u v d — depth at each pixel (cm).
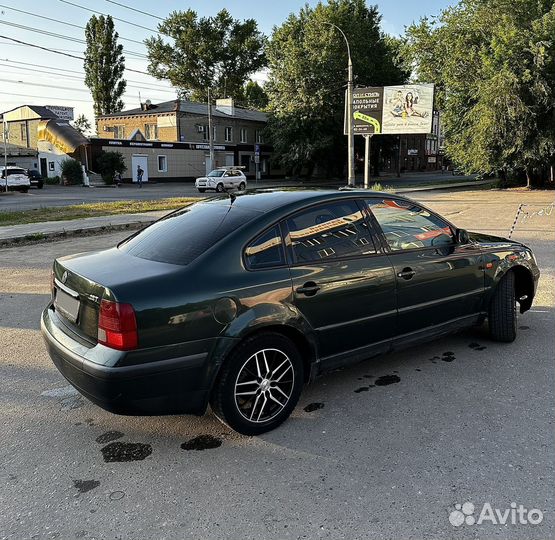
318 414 357
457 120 3212
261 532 242
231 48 6588
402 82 4609
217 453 312
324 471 290
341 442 320
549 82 2723
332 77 4078
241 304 314
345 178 5097
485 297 458
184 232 357
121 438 332
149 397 294
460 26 3089
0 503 266
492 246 470
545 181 3212
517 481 276
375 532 240
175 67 6688
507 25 2812
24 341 518
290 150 4353
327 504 261
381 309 381
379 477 283
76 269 332
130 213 1752
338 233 371
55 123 4278
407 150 7756
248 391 325
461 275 432
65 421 355
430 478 280
